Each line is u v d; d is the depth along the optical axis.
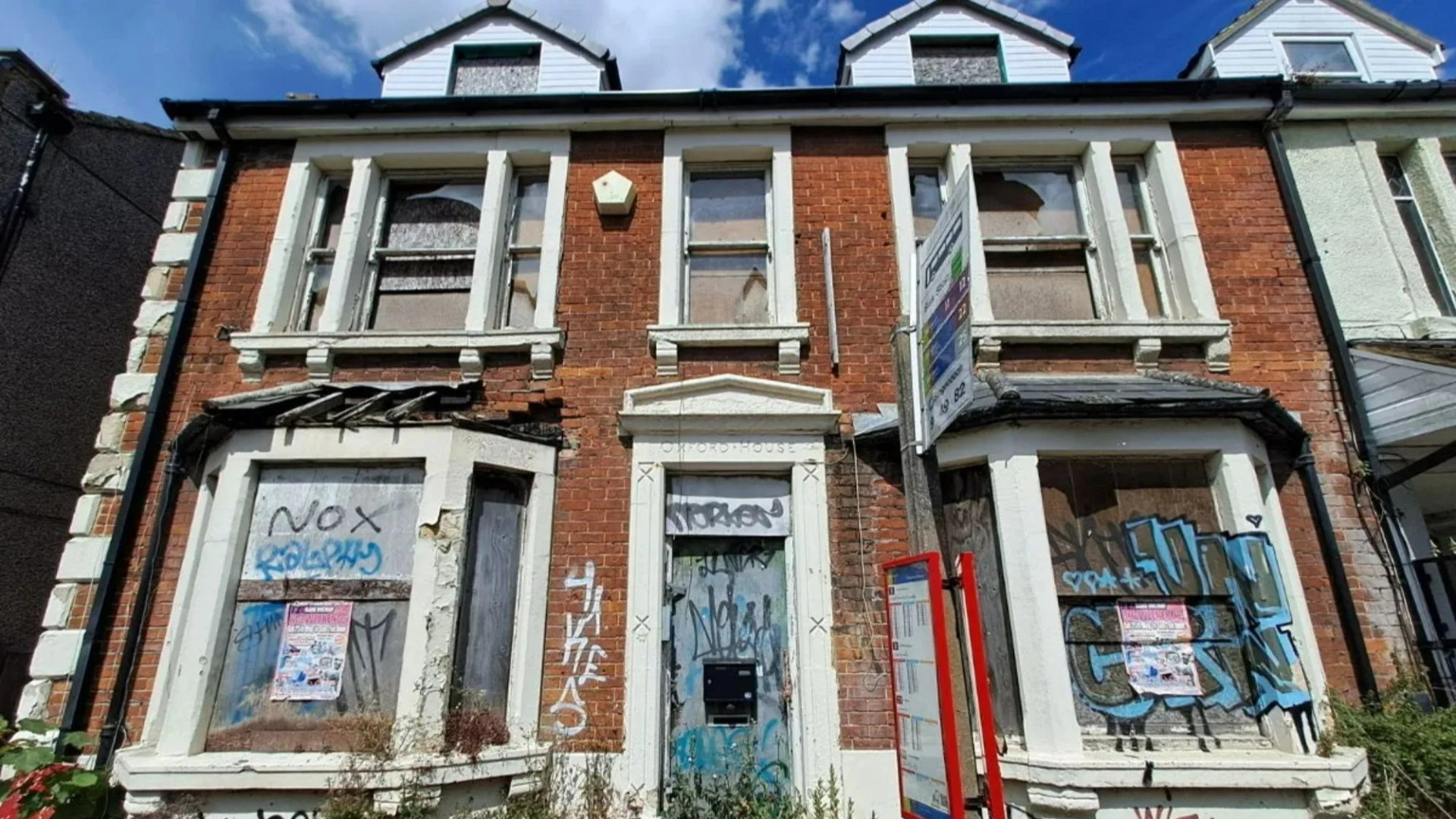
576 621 5.24
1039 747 4.52
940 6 8.27
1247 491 5.06
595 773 4.85
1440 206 6.59
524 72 8.57
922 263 4.68
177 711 4.52
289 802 4.36
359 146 6.77
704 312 6.43
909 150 6.77
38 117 7.81
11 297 7.41
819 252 6.41
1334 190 6.65
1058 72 8.04
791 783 5.03
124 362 8.67
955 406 3.86
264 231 6.51
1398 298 6.27
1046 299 6.50
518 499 5.52
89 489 5.58
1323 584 5.32
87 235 8.32
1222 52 8.20
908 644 4.12
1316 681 4.80
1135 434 5.17
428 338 5.93
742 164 6.93
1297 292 6.22
